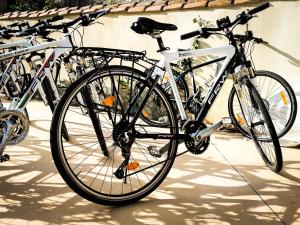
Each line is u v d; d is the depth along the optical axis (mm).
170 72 2213
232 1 3654
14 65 3381
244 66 2479
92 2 6238
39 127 3875
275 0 3445
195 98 3305
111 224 1888
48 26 2883
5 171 2578
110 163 2812
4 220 1892
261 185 2412
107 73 2035
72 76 3371
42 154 2980
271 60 3588
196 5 3939
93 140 3408
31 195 2197
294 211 2049
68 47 2748
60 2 6934
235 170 2688
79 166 2725
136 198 2121
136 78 2117
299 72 3461
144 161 2877
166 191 2322
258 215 2002
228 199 2203
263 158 2742
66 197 2186
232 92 3389
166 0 4559
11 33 3467
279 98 3512
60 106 1877
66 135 3299
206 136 2273
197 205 2123
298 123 3418
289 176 2562
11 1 7973
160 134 2172
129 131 2084
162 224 1898
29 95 2588
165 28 2096
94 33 5238
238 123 3447
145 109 3785
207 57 3951
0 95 5281
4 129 2389
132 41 4797
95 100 3115
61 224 1870
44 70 2680
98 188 2324
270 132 2408
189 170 2689
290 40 3447
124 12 4770
